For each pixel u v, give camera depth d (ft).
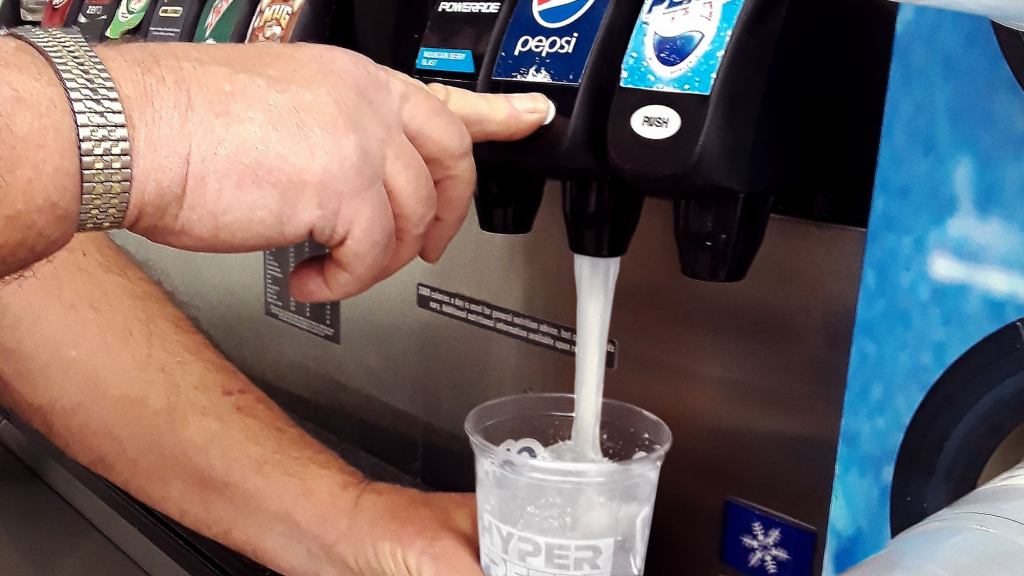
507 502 1.63
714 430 1.87
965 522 1.07
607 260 1.61
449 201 1.55
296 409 3.06
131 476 2.45
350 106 1.38
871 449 1.63
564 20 1.47
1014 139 1.36
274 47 1.43
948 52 1.40
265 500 2.24
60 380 2.56
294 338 2.99
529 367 2.22
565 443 1.79
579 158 1.45
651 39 1.35
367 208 1.41
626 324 1.98
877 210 1.54
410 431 2.62
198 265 3.38
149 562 2.31
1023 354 1.42
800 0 1.28
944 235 1.46
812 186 1.53
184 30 2.26
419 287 2.47
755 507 1.82
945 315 1.49
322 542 2.14
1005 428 1.47
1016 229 1.39
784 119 1.35
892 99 1.48
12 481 2.76
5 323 2.60
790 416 1.73
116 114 1.24
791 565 1.78
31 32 1.32
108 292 2.77
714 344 1.83
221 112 1.31
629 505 1.62
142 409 2.50
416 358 2.54
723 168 1.29
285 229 1.38
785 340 1.72
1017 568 0.95
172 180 1.30
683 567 1.98
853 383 1.63
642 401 1.99
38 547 2.41
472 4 1.61
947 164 1.44
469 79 1.59
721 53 1.28
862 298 1.59
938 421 1.53
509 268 2.20
